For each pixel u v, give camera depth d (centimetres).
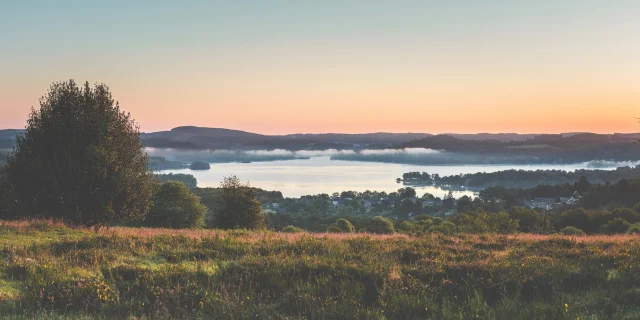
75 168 2425
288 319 964
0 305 1014
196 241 1808
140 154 2722
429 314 1002
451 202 19525
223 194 4500
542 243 1866
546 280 1160
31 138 2511
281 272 1262
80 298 1084
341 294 1108
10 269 1277
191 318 983
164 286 1163
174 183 4747
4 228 2066
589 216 6706
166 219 4469
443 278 1210
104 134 2555
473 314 973
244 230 2545
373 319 981
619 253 1462
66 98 2528
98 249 1574
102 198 2475
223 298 1079
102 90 2595
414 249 1633
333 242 1794
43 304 1053
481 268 1259
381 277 1201
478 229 3988
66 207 2470
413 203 19388
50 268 1283
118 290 1139
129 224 4497
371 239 1983
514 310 984
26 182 2469
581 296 1077
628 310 972
